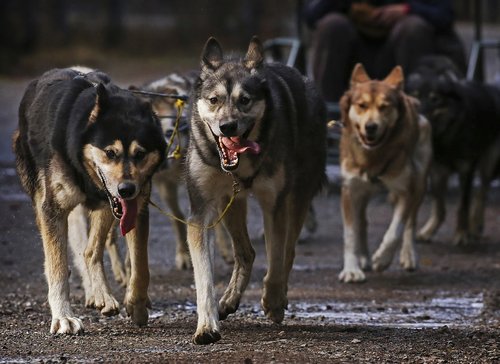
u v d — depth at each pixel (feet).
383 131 40.29
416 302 35.47
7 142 76.74
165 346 26.09
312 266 42.39
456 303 35.35
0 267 39.86
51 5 161.79
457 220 49.52
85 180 27.78
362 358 24.76
